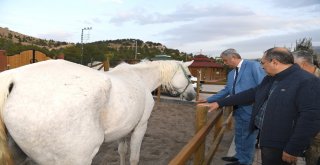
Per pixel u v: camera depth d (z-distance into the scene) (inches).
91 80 95.9
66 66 98.7
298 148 92.6
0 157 80.9
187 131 283.7
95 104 94.2
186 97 185.3
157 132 272.5
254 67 169.5
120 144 158.4
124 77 129.6
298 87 97.0
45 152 86.4
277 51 102.5
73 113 87.5
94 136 93.2
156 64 168.2
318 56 185.5
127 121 112.3
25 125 83.0
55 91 88.0
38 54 423.5
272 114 101.8
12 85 88.3
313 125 91.4
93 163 181.0
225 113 352.2
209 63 1477.6
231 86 175.5
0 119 84.7
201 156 136.1
